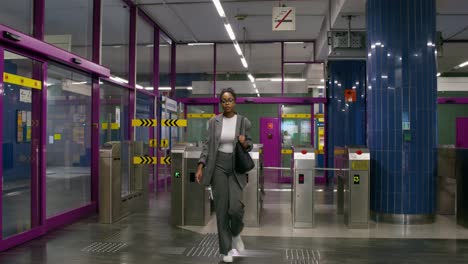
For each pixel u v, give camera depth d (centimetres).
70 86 619
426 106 537
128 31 768
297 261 366
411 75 536
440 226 518
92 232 482
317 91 1024
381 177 548
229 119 359
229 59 1080
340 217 579
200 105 1042
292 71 1044
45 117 478
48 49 461
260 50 1055
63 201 629
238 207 347
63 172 644
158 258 376
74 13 634
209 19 852
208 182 349
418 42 538
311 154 511
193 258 375
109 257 379
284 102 1006
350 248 411
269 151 1098
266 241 440
